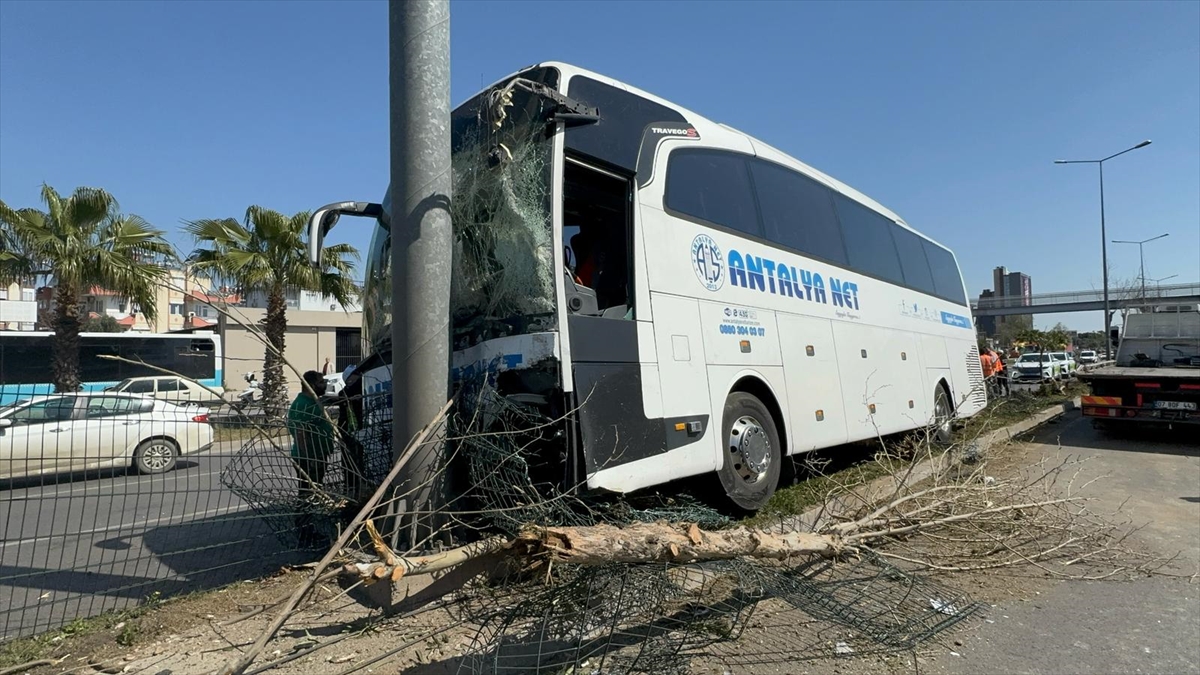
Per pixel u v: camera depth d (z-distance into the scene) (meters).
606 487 4.87
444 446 4.84
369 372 6.51
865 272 9.63
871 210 10.33
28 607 4.82
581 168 5.41
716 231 6.64
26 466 5.07
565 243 5.64
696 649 4.08
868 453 10.73
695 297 6.16
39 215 17.22
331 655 3.88
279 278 18.02
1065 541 6.11
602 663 3.81
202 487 5.82
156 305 18.70
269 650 3.92
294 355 32.47
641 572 3.86
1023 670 4.01
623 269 5.66
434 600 4.20
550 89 5.14
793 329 7.62
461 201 5.61
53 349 18.02
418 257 4.89
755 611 4.63
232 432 5.29
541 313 4.90
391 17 5.03
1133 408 12.41
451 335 5.11
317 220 5.64
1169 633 4.55
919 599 4.71
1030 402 17.44
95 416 5.31
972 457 7.18
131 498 7.80
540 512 4.39
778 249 7.63
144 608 4.60
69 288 17.67
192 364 26.03
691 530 3.76
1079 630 4.59
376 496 3.91
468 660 3.81
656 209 5.92
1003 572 5.67
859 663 4.02
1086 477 9.55
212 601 4.66
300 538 5.43
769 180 7.81
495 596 3.95
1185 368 13.09
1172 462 10.76
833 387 8.26
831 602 4.31
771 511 6.70
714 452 6.04
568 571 3.71
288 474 5.18
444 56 5.06
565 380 4.74
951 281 13.33
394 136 4.98
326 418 5.24
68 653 3.94
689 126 6.68
